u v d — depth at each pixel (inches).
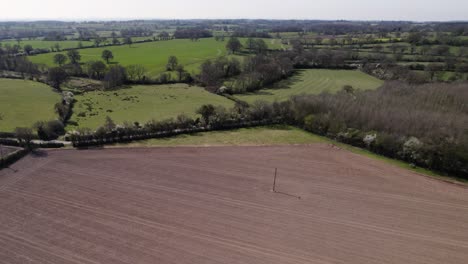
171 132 2185.0
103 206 1362.0
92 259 1071.0
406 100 2527.1
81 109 2682.1
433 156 1754.4
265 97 3110.2
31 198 1413.6
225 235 1199.6
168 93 3250.5
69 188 1498.5
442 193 1524.4
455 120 2048.5
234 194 1480.1
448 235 1223.5
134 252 1104.2
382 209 1382.9
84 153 1866.4
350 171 1728.6
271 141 2132.1
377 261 1086.4
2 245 1131.3
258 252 1116.5
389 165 1807.3
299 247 1144.2
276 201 1430.9
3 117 2361.0
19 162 1738.4
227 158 1857.8
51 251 1105.4
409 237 1208.8
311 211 1360.7
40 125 2054.6
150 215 1307.8
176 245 1141.7
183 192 1486.2
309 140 2164.1
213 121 2324.1
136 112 2635.3
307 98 2513.5
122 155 1856.5
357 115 2210.9
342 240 1185.4
